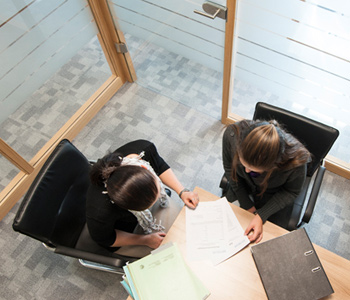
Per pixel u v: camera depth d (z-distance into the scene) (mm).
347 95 1724
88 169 1601
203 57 2219
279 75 1894
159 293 1219
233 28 1726
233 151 1383
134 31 2373
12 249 2166
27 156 2352
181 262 1280
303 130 1448
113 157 1287
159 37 2301
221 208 1425
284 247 1278
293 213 1588
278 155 1099
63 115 2611
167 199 1750
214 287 1252
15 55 1875
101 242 1457
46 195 1391
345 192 2195
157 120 2652
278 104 2258
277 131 1118
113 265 1388
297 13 1441
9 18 1721
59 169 1446
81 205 1605
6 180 2252
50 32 2020
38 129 2525
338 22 1361
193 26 1960
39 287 2033
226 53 1924
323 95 1837
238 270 1280
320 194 2201
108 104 2777
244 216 1406
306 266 1230
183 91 2709
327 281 1196
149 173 1129
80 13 2160
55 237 1454
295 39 1577
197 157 2445
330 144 1429
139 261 1291
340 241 2033
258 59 1870
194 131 2570
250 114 2459
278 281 1218
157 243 1572
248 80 2129
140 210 1145
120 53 2580
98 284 2016
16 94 2043
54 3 1932
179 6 1872
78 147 2582
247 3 1559
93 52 2689
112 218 1358
